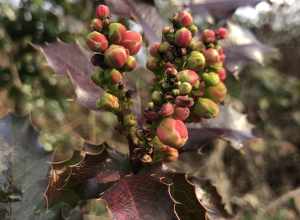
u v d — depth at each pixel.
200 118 0.08
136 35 0.07
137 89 0.09
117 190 0.07
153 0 0.10
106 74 0.07
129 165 0.08
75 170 0.08
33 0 0.27
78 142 0.09
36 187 0.08
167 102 0.07
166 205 0.07
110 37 0.07
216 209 0.09
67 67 0.08
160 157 0.08
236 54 0.10
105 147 0.08
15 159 0.08
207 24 0.11
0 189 0.08
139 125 0.08
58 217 0.08
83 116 0.09
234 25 0.11
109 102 0.07
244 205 0.13
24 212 0.08
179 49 0.07
